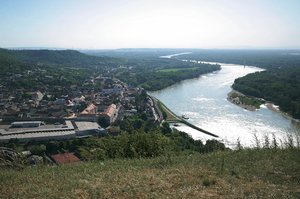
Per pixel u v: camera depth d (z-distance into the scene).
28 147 46.09
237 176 11.33
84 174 11.82
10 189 10.16
